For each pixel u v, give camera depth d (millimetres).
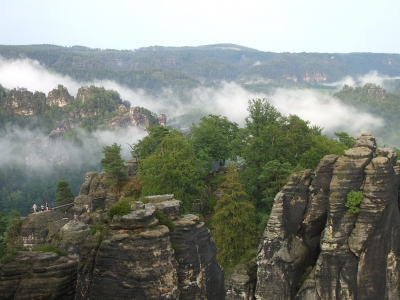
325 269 53531
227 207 66812
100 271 30438
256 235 67875
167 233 31891
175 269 31625
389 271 52500
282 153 81375
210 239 36031
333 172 55000
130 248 30438
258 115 93938
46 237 69062
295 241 58375
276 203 57250
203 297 33500
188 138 110125
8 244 68188
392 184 53031
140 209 33125
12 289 30062
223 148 94625
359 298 52062
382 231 51938
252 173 79250
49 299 30234
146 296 30016
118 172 89688
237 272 60031
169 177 72000
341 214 53500
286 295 55281
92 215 83062
